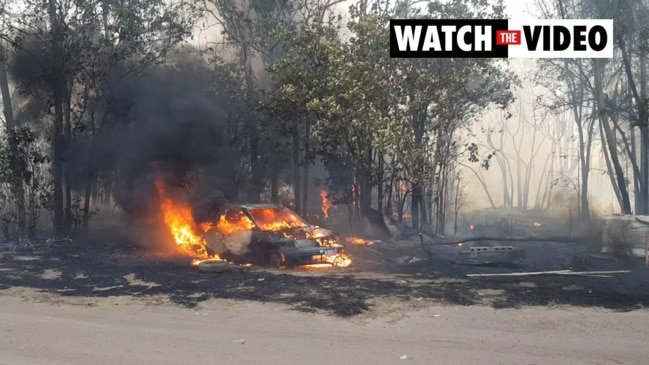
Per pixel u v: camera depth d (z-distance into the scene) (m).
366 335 7.23
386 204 19.42
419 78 16.11
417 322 7.86
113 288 10.31
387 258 13.84
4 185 18.36
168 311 8.55
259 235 13.10
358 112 15.55
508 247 13.30
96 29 19.20
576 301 9.00
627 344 6.77
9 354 6.48
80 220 19.83
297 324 7.77
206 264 11.78
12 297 9.59
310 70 16.67
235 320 7.99
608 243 13.12
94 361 6.20
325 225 20.38
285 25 18.39
